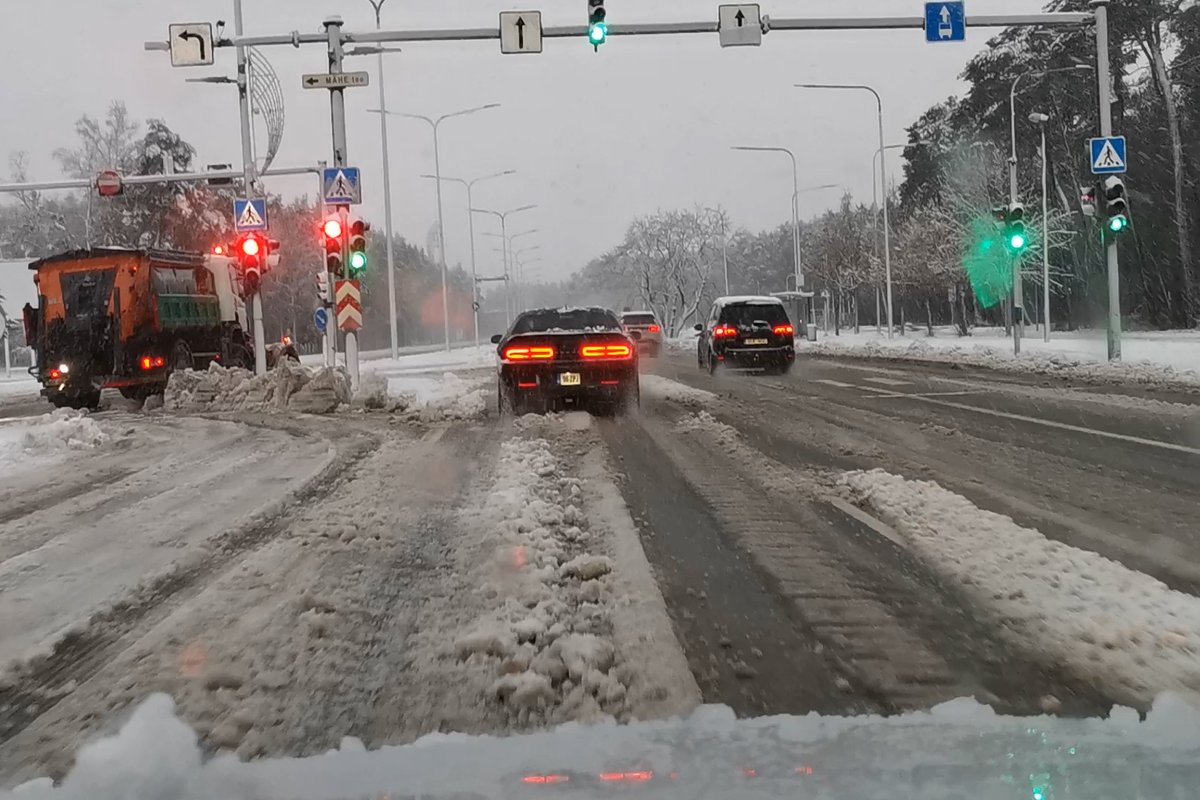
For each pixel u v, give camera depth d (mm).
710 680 4613
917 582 6102
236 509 8930
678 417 15352
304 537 7641
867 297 79062
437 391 21391
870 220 74875
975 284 56781
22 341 55625
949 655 4867
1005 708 4199
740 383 22328
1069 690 4391
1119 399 16688
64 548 7613
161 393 23844
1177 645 4855
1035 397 17469
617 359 15320
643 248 87688
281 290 75562
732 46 18875
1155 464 10320
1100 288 58875
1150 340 38562
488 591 6039
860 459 11000
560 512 8195
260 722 4266
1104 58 22453
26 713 4523
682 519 8023
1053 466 10336
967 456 11086
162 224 59094
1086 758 3166
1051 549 6656
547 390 15281
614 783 3035
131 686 4766
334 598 6000
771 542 7215
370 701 4477
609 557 6809
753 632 5273
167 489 10234
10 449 13477
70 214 69062
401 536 7582
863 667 4738
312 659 5023
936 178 67438
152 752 3494
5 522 8773
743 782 3000
